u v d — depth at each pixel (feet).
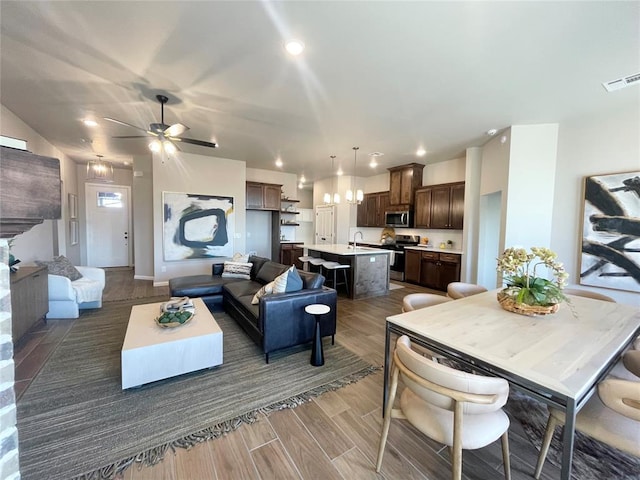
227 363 8.71
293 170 24.21
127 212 25.49
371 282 17.12
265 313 8.61
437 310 6.46
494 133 13.82
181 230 18.81
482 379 3.75
